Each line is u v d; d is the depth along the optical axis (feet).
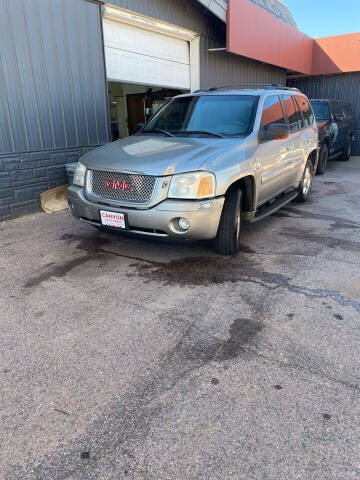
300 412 7.00
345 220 19.48
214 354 8.65
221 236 13.70
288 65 41.27
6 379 7.83
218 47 33.53
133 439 6.45
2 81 17.90
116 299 11.12
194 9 29.60
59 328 9.64
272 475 5.81
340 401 7.27
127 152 13.48
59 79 20.59
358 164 41.52
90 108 22.70
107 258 14.17
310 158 23.08
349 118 42.39
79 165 14.11
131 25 25.52
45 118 20.17
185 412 7.00
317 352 8.73
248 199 14.66
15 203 19.36
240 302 10.96
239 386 7.65
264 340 9.18
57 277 12.57
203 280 12.35
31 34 18.86
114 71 24.88
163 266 13.46
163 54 28.84
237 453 6.17
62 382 7.76
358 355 8.62
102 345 8.96
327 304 10.87
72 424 6.75
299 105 20.98
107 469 5.92
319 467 5.93
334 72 46.68
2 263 13.67
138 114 41.96
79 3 21.06
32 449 6.26
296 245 15.71
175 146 13.51
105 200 12.80
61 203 21.36
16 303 10.87
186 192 11.80
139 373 8.03
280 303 10.91
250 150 14.01
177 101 17.39
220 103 16.16
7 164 18.66
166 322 9.92
